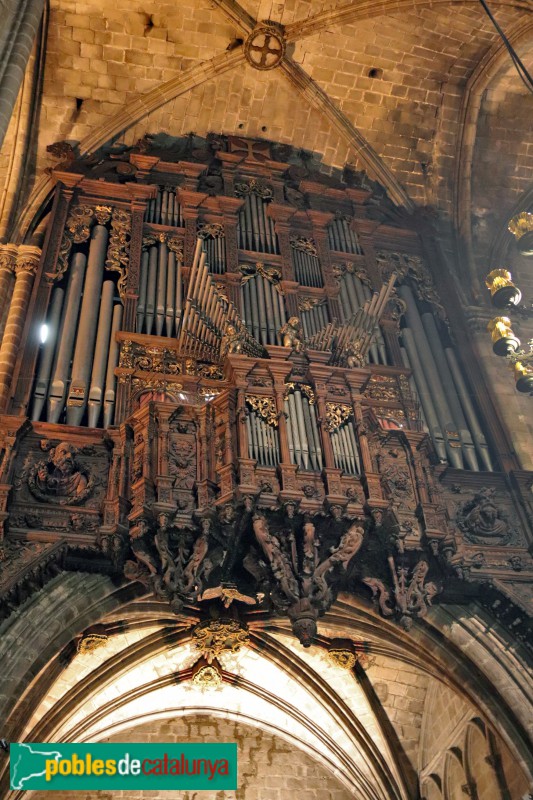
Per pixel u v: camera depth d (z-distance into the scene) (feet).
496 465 55.11
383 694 58.65
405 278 66.49
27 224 61.77
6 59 42.45
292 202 68.85
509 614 47.01
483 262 69.56
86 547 42.70
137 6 64.59
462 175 71.67
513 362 48.44
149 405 45.91
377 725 59.31
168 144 70.13
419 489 47.21
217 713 62.69
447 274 66.74
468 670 47.19
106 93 67.82
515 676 45.73
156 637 53.98
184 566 42.09
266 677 59.47
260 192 68.74
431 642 47.47
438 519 46.03
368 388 55.83
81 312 55.62
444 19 66.08
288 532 43.42
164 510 42.01
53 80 66.74
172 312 56.90
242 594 45.73
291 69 69.00
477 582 46.88
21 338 53.21
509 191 72.79
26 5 45.06
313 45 68.13
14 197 62.64
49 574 42.39
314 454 46.19
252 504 42.50
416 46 68.49
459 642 46.60
